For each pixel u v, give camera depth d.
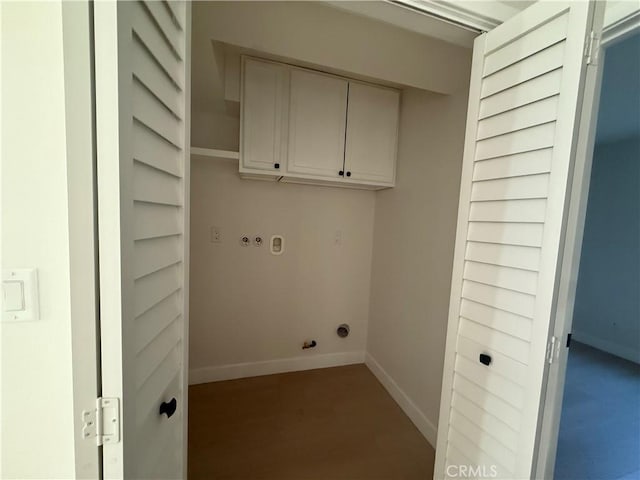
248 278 2.36
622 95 2.08
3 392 0.58
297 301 2.51
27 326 0.58
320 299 2.58
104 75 0.49
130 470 0.57
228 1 1.14
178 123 0.76
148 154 0.61
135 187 0.56
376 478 1.53
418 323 2.00
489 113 1.04
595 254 3.42
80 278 0.51
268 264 2.40
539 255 0.88
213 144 2.17
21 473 0.60
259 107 1.90
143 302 0.61
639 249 3.07
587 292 3.49
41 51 0.54
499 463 0.99
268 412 2.01
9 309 0.56
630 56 1.61
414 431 1.88
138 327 0.60
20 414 0.59
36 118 0.54
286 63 1.94
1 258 0.55
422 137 2.00
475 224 1.09
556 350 0.86
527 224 0.91
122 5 0.49
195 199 2.19
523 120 0.92
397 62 1.54
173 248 0.76
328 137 2.08
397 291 2.26
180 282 0.82
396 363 2.24
